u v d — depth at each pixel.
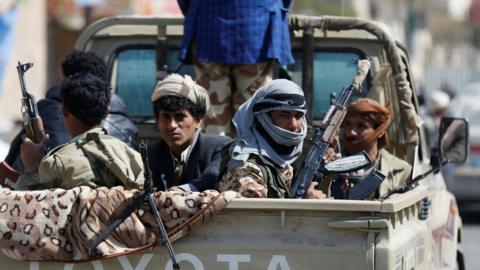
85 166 15.77
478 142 50.62
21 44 65.12
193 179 17.66
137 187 15.68
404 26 185.00
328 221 14.17
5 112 62.25
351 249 14.09
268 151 16.08
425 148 23.19
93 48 21.94
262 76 19.94
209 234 14.34
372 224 14.01
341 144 20.17
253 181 15.55
